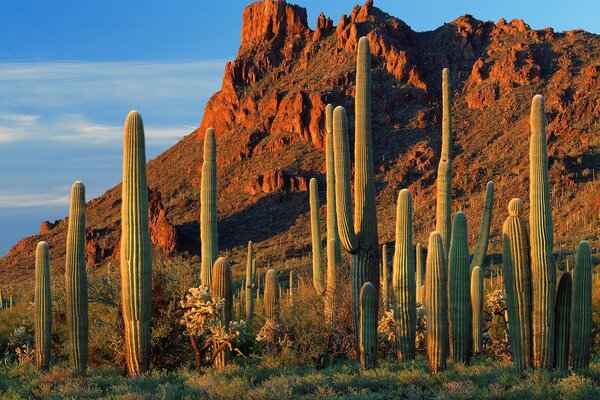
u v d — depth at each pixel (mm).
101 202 180125
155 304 21406
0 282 140500
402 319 18609
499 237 98312
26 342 25641
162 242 131250
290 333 21734
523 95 159250
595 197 103500
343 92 168625
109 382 17719
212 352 19828
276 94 178875
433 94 170875
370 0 196375
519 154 133875
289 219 141125
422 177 141500
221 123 188250
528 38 180125
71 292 19172
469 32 187875
